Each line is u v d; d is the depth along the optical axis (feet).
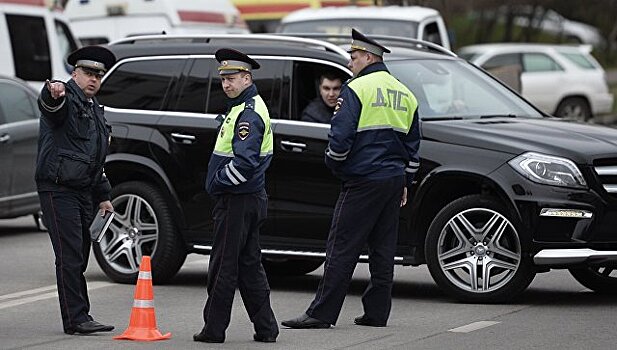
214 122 87.40
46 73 150.82
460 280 80.74
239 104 66.23
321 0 175.83
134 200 89.61
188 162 87.76
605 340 68.33
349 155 71.00
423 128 81.51
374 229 72.38
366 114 70.54
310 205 83.61
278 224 84.64
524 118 87.10
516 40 353.10
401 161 71.87
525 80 221.25
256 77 86.79
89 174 69.56
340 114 70.33
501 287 79.51
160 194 88.89
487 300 80.12
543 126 83.30
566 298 83.56
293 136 84.07
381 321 72.95
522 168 78.13
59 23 155.12
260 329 68.18
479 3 304.09
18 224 130.21
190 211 88.02
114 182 90.79
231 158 66.03
